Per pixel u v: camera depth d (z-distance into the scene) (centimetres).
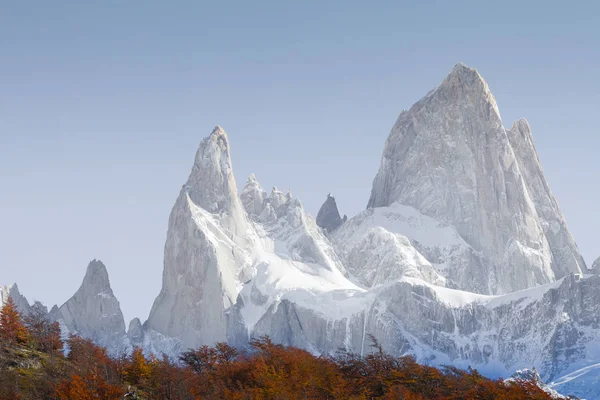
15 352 19288
